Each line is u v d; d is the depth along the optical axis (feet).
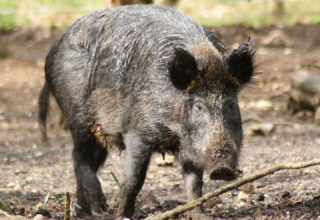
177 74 27.99
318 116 62.08
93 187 35.17
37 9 131.44
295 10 118.52
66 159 52.01
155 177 43.32
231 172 25.53
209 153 26.21
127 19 33.17
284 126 59.67
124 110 31.42
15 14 128.06
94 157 36.45
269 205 31.73
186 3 130.62
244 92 75.61
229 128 27.20
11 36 115.75
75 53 34.96
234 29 104.94
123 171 30.99
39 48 109.29
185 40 30.27
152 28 31.78
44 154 54.13
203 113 27.53
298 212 29.55
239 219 29.19
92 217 33.88
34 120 70.13
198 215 29.76
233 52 28.25
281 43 96.73
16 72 93.61
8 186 41.83
